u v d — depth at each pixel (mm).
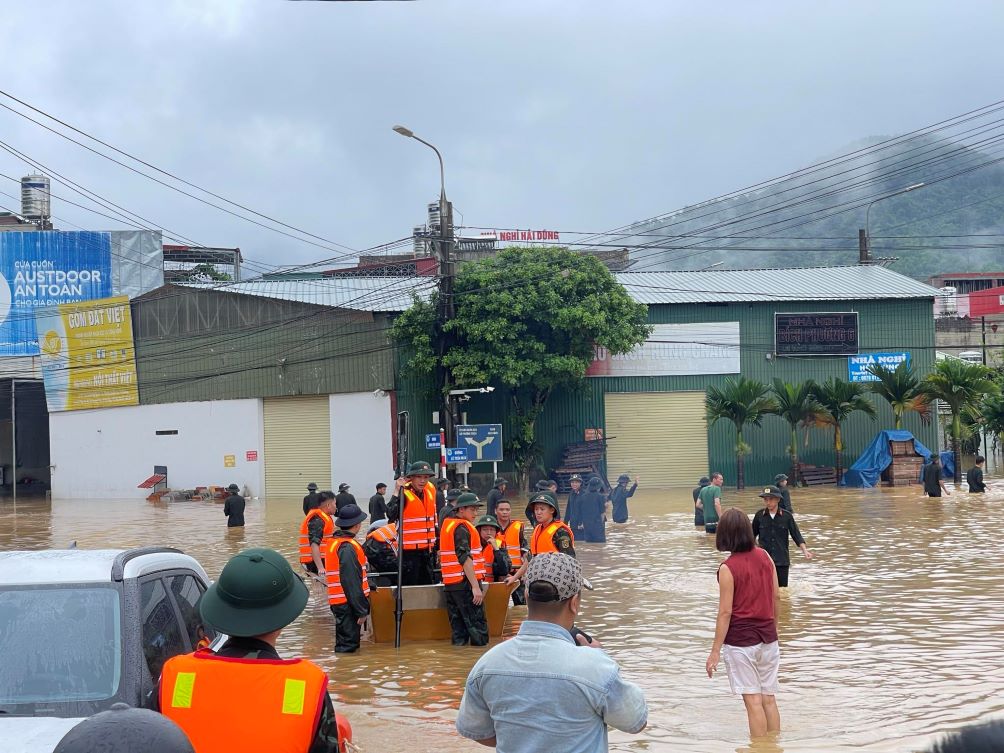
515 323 38094
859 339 43531
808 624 12812
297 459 42062
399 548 12531
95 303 45500
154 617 5648
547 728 3805
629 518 29047
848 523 25609
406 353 40125
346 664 11352
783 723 8453
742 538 8047
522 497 38844
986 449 54062
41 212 56500
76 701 5129
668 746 7902
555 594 3977
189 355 43844
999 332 61000
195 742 3811
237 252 57062
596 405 42438
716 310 43062
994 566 17703
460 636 12359
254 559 4047
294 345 41844
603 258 55094
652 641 12117
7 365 49125
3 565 5766
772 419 43125
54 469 46344
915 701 9086
